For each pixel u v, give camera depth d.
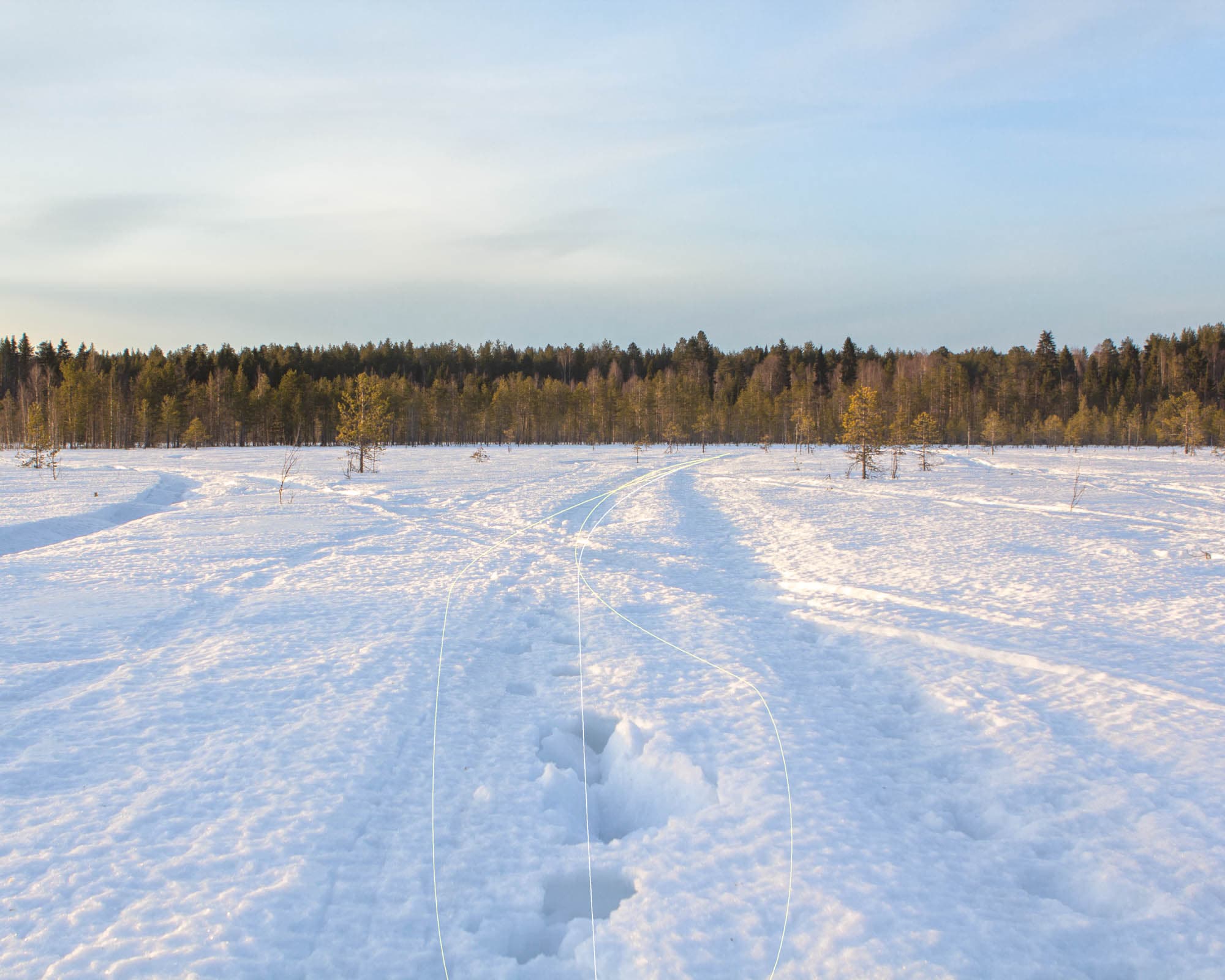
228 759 5.11
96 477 35.31
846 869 3.93
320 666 7.19
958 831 4.45
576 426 104.56
